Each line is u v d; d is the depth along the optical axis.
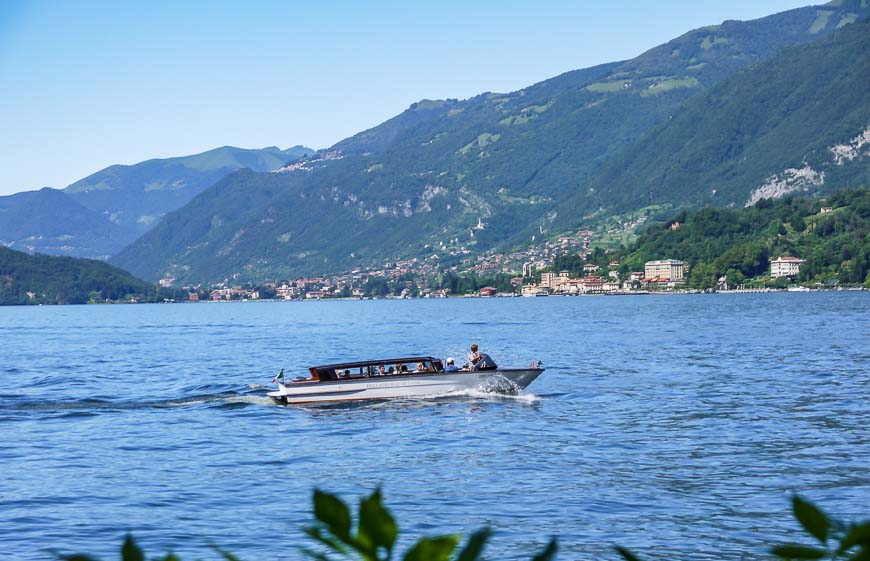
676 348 96.62
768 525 26.22
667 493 30.27
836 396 54.44
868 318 153.50
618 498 29.70
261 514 28.47
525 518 27.45
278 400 54.97
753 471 33.41
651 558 23.42
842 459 35.16
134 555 3.79
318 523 3.61
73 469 36.28
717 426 44.00
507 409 50.97
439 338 127.69
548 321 178.50
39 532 26.66
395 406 52.66
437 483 32.47
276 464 36.81
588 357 86.81
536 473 33.84
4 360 98.88
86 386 69.06
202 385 68.62
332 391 54.28
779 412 48.25
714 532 25.67
